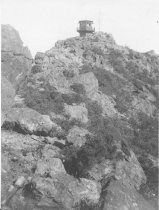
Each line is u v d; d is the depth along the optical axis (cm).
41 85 3444
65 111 3111
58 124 2928
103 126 3014
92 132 2889
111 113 3300
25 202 2181
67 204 2189
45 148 2628
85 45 4262
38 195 2203
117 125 3134
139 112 3438
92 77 3572
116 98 3525
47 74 3644
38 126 2789
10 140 2683
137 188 2486
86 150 2561
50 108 3116
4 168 2383
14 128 2823
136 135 3131
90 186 2286
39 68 3722
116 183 2383
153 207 2392
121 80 3850
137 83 3869
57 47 4259
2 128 2828
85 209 2209
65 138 2781
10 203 2167
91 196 2250
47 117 2892
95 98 3428
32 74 3672
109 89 3616
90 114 3173
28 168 2433
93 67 3897
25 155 2558
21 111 2883
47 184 2242
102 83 3656
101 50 4209
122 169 2495
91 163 2480
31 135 2778
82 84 3475
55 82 3506
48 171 2347
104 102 3406
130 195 2364
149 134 3162
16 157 2516
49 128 2798
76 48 4166
